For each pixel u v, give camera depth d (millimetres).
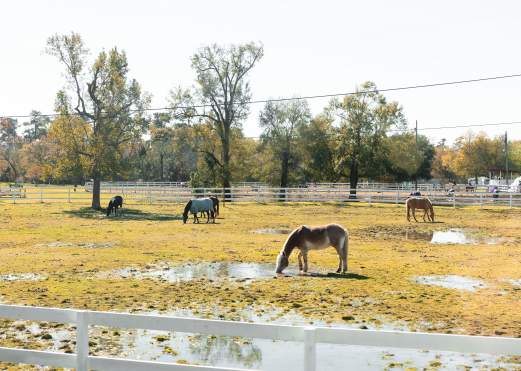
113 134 42656
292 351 8336
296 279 14281
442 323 9820
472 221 31359
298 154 68812
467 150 93750
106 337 8969
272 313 10555
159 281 14016
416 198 31266
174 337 9039
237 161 60000
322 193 53625
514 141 116500
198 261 17469
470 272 15273
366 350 8367
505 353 4605
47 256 18422
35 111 136250
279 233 25828
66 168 41250
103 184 75812
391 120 63031
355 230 26703
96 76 42906
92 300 11695
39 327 9609
